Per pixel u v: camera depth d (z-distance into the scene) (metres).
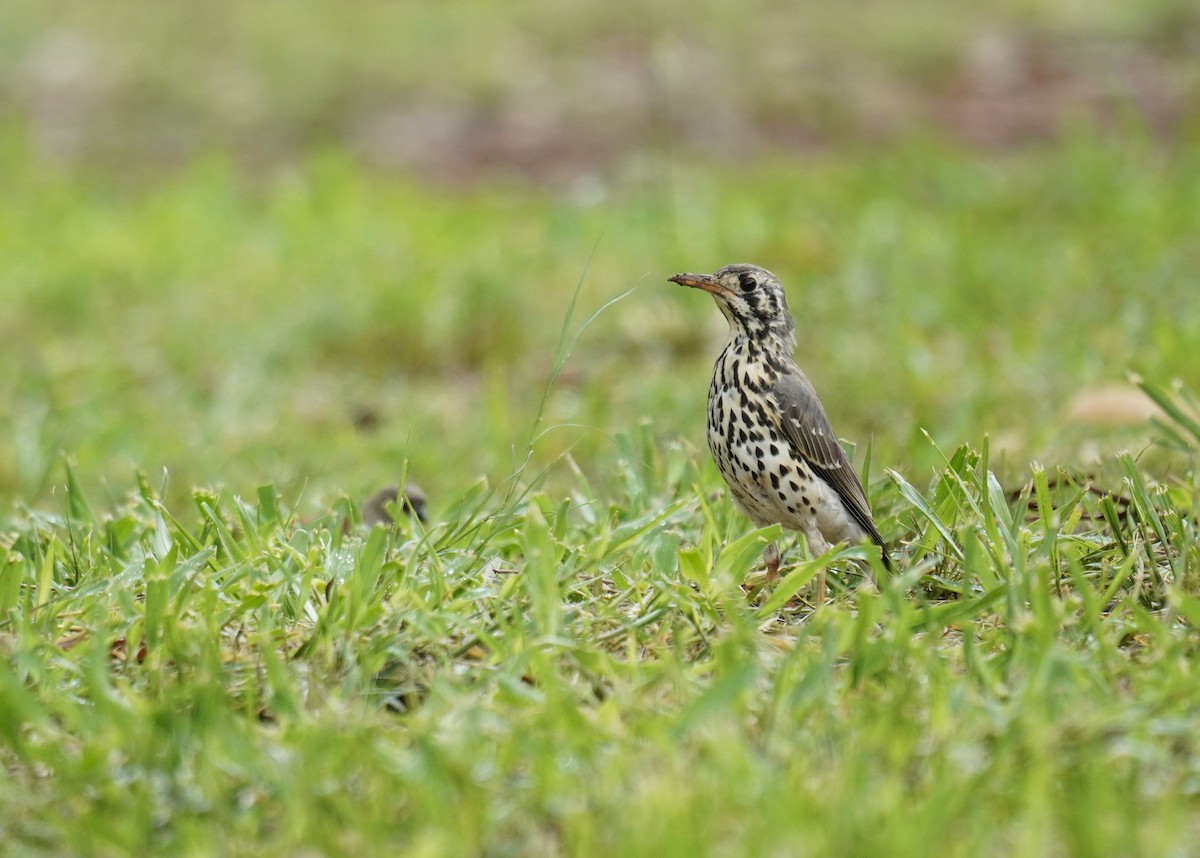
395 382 16.34
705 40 32.19
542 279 19.20
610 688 6.68
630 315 17.14
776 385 9.01
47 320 19.06
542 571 7.24
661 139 27.34
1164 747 6.02
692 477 10.03
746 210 21.52
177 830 5.69
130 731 6.11
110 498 12.75
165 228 22.84
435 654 7.02
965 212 20.86
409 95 30.47
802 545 9.16
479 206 23.92
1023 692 6.25
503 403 14.63
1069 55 30.27
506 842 5.49
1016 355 14.77
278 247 21.47
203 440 14.29
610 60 31.59
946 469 8.79
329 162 24.98
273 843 5.52
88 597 7.81
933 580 8.04
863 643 6.67
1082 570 8.05
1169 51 30.08
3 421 15.23
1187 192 20.70
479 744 5.98
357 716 6.32
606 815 5.43
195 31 34.25
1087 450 11.58
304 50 32.50
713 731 5.85
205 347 17.47
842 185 22.95
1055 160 23.30
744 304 9.20
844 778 5.52
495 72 31.05
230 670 6.89
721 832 5.41
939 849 5.27
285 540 8.65
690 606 7.28
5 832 5.79
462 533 8.48
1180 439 10.05
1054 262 18.11
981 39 31.38
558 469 12.87
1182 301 16.06
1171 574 7.94
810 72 30.19
